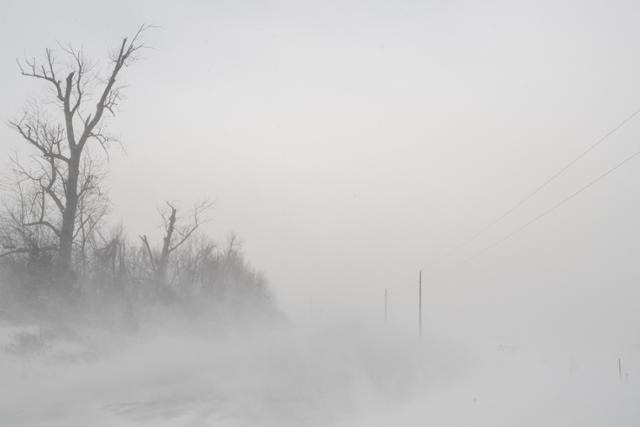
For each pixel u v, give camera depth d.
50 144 33.47
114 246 41.41
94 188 36.22
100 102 34.84
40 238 34.47
